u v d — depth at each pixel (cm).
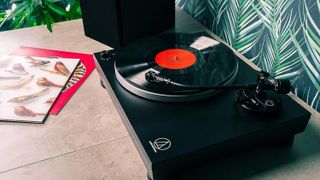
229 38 102
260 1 84
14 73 87
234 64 72
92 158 65
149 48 79
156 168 53
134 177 61
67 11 165
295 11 74
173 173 55
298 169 61
